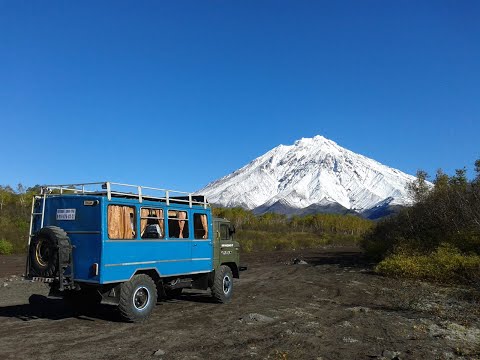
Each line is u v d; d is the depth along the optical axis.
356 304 12.35
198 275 12.04
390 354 7.24
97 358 6.84
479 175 22.25
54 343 7.70
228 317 10.14
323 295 14.13
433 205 23.95
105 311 10.82
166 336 8.27
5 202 50.16
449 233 21.12
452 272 16.97
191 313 10.61
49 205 9.73
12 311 10.82
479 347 7.89
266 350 7.44
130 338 8.09
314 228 93.56
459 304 12.23
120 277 9.27
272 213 103.25
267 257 36.22
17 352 7.12
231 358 6.95
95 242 9.02
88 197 9.20
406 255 20.98
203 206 12.03
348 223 98.81
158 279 10.39
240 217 82.31
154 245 10.20
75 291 10.22
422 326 9.41
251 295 14.02
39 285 16.39
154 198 10.47
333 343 7.96
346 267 24.36
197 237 11.73
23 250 35.94
